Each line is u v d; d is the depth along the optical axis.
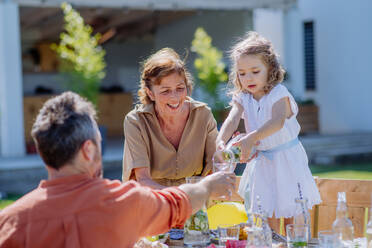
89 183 1.66
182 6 9.59
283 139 2.56
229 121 2.67
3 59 8.55
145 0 9.30
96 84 8.65
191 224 2.19
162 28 14.81
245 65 2.51
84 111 1.69
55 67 14.48
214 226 2.38
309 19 12.36
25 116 11.27
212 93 9.52
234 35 11.81
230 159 2.27
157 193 1.79
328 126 12.10
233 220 2.36
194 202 1.86
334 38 11.86
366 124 11.41
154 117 2.67
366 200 2.69
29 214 1.63
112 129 13.07
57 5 8.80
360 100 11.48
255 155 2.62
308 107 11.23
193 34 13.24
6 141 8.78
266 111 2.54
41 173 7.88
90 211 1.62
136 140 2.65
